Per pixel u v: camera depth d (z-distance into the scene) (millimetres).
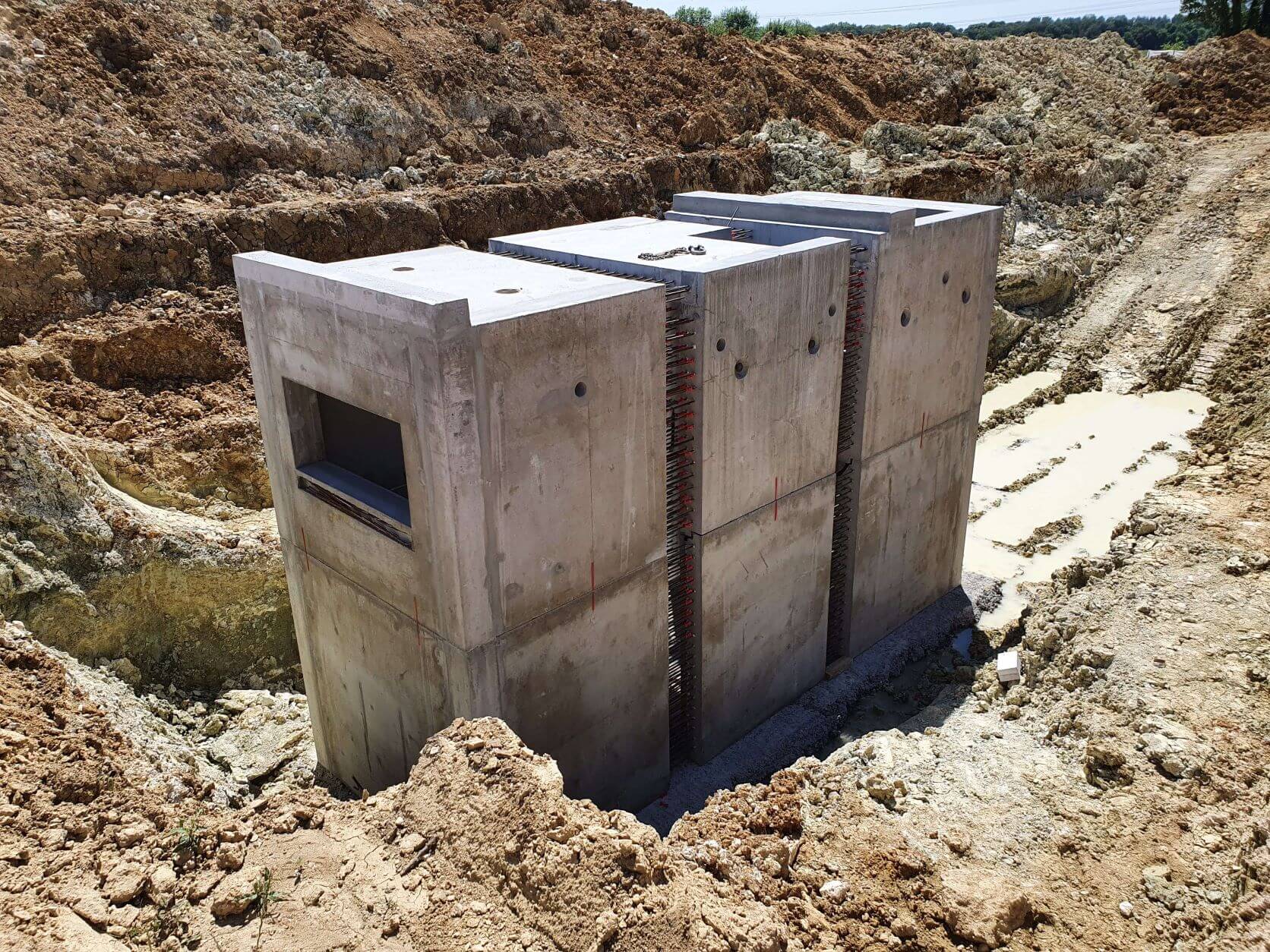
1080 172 28562
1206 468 14195
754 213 13445
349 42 21828
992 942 6863
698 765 11867
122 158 17156
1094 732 9039
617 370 9242
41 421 13156
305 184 19219
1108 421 21641
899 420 13219
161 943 6191
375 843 6977
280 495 10633
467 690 8977
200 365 15633
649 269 10195
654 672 10797
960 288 13641
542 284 9727
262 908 6395
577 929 6117
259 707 12703
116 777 8094
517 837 6672
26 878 6527
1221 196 28297
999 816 8148
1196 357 23406
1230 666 9609
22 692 8828
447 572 8602
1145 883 7418
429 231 18938
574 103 25719
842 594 13641
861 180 26078
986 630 14914
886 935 6918
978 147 28828
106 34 18438
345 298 8562
